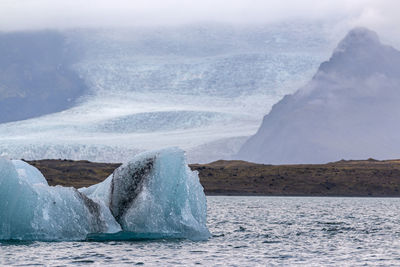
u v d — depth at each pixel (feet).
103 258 337.93
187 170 422.41
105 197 421.18
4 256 335.67
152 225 400.88
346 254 382.01
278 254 376.68
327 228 569.23
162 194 406.00
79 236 391.86
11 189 371.76
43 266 312.50
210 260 342.85
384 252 393.29
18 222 373.81
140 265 321.32
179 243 400.88
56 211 386.32
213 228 552.82
